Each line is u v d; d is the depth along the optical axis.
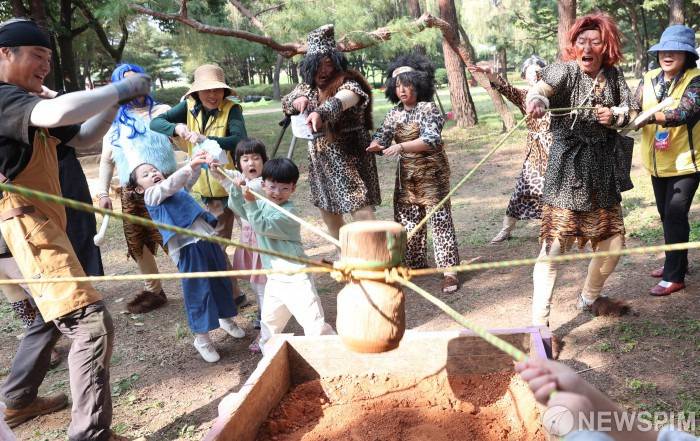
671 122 4.68
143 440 3.74
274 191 4.47
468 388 3.48
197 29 9.76
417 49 16.00
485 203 9.42
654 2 32.03
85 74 40.34
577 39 4.39
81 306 3.43
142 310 6.02
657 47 4.90
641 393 3.83
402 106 6.11
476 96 35.06
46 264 3.38
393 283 2.43
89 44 27.47
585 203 4.46
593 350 4.48
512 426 3.19
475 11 39.00
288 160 4.50
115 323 5.82
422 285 6.23
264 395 3.25
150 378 4.71
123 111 5.07
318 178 5.85
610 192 4.50
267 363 3.33
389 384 3.56
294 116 5.80
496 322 5.18
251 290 6.48
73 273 3.46
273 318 4.64
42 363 4.06
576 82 4.39
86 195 5.00
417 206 6.17
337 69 5.57
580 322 4.98
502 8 38.91
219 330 5.52
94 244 5.02
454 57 18.31
